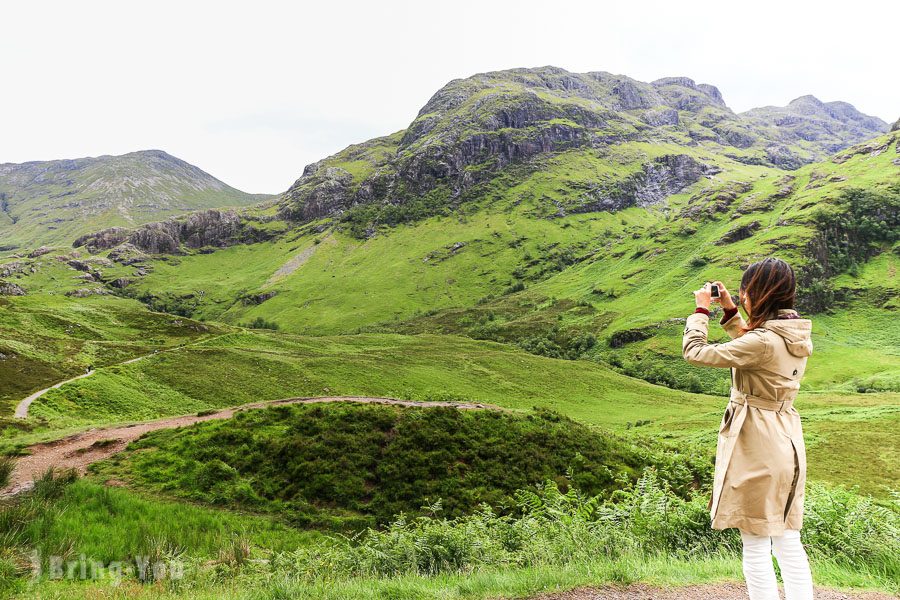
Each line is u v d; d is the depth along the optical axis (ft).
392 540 37.14
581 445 89.40
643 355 441.27
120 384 223.10
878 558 21.17
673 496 31.07
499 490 76.23
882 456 165.07
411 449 83.25
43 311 344.69
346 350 364.38
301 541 61.26
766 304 11.46
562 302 652.07
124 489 70.64
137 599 27.20
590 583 18.52
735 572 19.48
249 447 82.84
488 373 342.03
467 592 19.01
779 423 11.39
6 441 90.43
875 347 411.54
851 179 646.33
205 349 287.89
